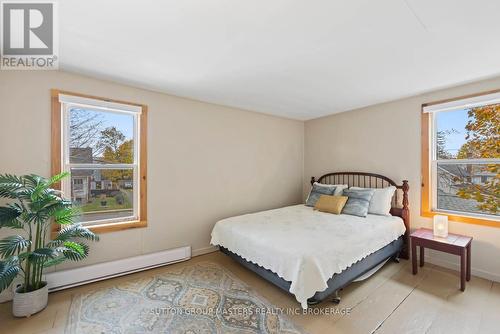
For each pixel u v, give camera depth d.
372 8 1.47
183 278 2.66
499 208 2.63
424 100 3.15
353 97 3.31
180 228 3.25
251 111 4.04
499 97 2.53
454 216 2.88
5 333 1.77
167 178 3.14
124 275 2.71
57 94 2.42
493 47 1.94
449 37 1.80
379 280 2.61
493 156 2.67
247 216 3.32
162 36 1.81
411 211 3.27
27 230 2.28
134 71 2.46
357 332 1.79
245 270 2.88
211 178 3.55
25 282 2.03
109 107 2.71
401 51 2.03
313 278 1.90
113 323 1.89
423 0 1.40
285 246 2.18
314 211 3.62
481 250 2.68
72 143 2.60
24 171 2.29
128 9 1.48
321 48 1.99
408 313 2.02
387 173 3.54
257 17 1.57
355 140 3.95
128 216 2.94
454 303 2.17
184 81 2.73
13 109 2.24
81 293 2.33
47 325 1.87
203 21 1.62
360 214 3.23
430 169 3.12
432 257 3.06
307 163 4.79
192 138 3.37
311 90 3.03
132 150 2.98
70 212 2.18
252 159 4.05
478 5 1.44
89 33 1.76
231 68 2.38
